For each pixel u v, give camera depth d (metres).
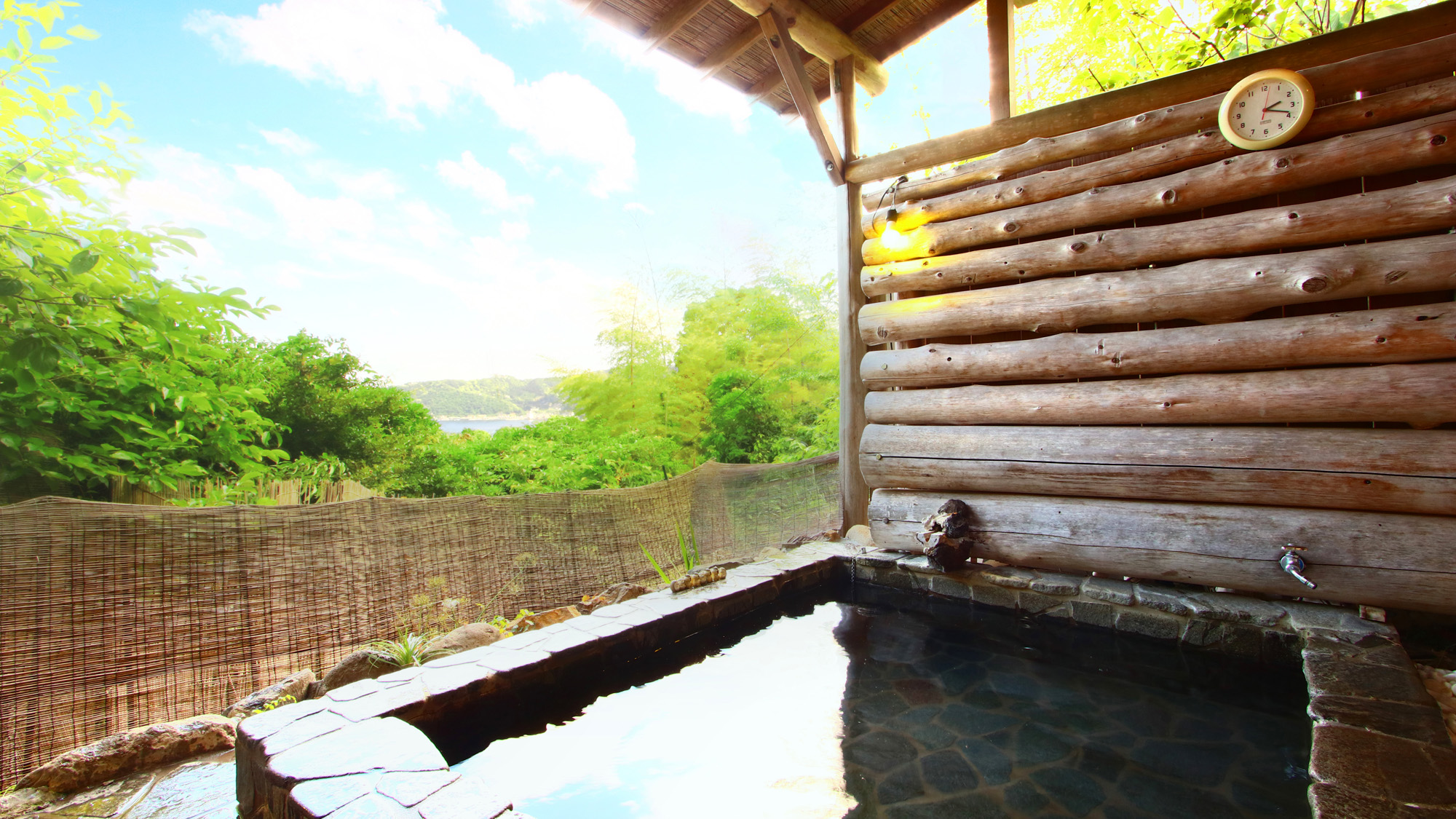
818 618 4.00
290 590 2.91
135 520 2.53
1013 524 4.11
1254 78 3.35
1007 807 2.04
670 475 7.40
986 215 4.33
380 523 3.26
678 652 3.47
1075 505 3.93
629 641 3.22
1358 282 3.17
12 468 3.11
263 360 6.67
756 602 4.01
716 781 2.25
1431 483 3.00
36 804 2.09
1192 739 2.47
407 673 2.69
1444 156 3.04
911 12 4.99
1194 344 3.58
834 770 2.30
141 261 3.50
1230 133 3.45
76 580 2.37
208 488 3.73
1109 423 3.88
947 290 4.57
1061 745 2.45
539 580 3.86
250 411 4.22
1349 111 3.27
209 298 3.67
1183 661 3.24
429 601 3.36
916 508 4.51
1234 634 3.27
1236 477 3.45
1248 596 3.52
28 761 2.21
